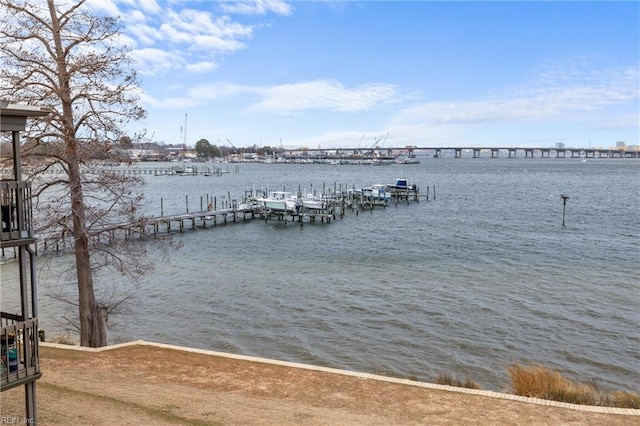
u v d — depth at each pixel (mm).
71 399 10664
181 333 20703
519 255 35938
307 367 13320
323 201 60969
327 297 25578
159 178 136875
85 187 16219
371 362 17719
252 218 57250
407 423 10031
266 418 10117
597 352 18469
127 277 29375
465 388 12133
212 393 11430
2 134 13844
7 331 7777
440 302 24547
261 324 21703
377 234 46094
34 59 15008
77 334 20828
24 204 8148
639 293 25906
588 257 35094
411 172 167000
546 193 86500
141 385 11797
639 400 11508
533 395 11898
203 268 32500
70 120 15445
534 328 20891
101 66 15414
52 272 29203
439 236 44375
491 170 181625
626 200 73938
